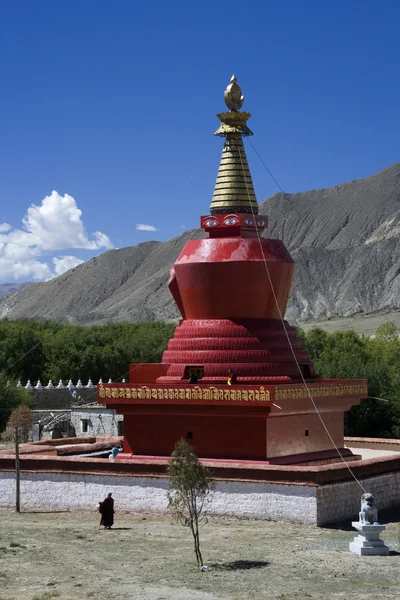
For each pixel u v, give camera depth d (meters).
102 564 36.81
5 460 50.75
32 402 103.50
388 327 167.00
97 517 47.09
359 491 47.22
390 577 34.84
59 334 143.00
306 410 49.78
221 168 53.19
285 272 52.03
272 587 33.25
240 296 50.75
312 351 125.62
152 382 52.53
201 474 37.84
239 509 45.84
